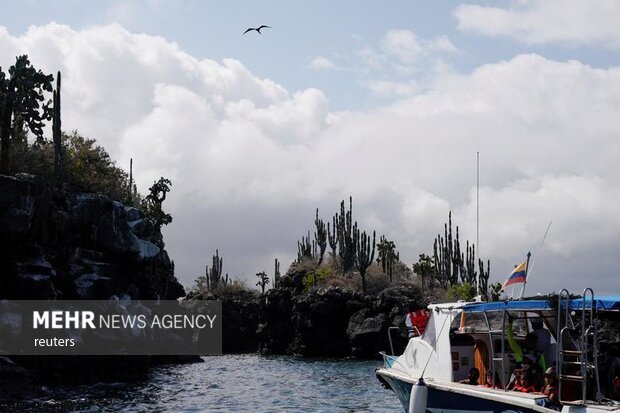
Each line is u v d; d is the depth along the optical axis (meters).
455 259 85.94
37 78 41.50
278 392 38.97
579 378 14.56
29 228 36.72
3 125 40.56
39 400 31.58
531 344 16.95
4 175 37.16
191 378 48.56
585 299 15.05
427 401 18.27
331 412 30.23
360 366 64.00
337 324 83.75
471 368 18.86
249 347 103.75
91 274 41.62
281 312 95.00
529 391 16.27
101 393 35.72
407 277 96.12
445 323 19.09
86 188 47.94
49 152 46.97
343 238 97.19
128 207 51.41
